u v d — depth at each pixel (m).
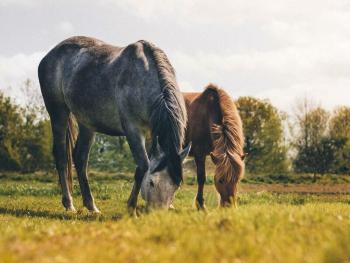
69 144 13.91
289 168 48.53
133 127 11.31
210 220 6.38
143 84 11.06
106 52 12.39
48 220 10.04
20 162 46.41
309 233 5.61
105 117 12.01
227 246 4.87
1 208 13.32
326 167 45.59
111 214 12.58
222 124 11.27
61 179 13.76
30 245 5.13
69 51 13.27
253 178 37.00
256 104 49.09
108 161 50.16
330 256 4.15
